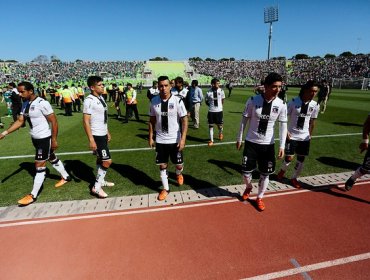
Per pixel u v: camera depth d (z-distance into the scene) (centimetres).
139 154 682
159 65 6900
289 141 451
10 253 308
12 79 5394
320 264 282
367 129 407
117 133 963
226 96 2742
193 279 266
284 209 394
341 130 959
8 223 367
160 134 420
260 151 380
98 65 6650
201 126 1084
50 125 444
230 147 745
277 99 361
